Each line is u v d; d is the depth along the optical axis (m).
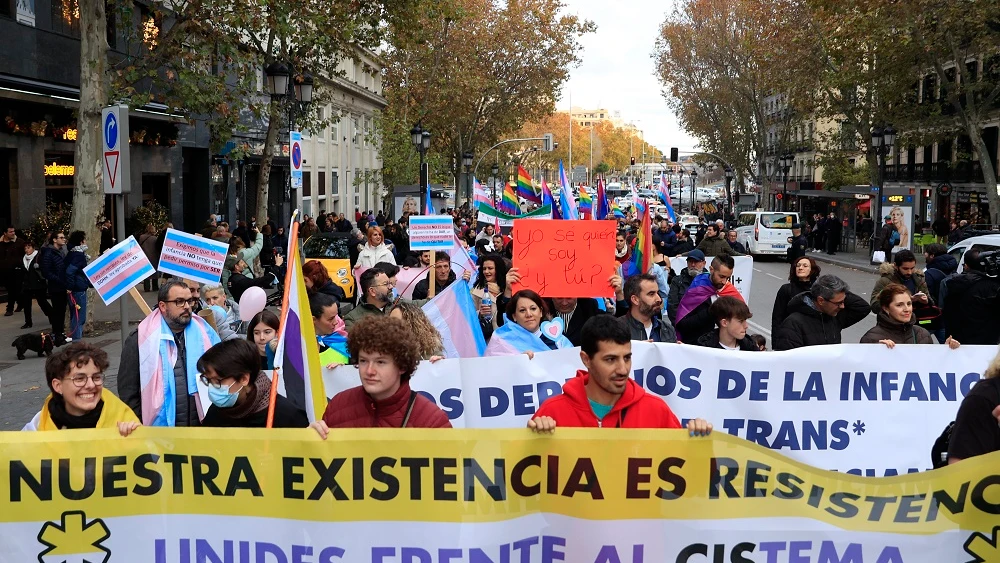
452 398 5.76
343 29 20.97
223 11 18.52
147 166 28.38
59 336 14.98
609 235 7.92
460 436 3.80
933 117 37.25
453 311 7.23
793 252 27.73
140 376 5.73
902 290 6.35
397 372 4.23
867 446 5.75
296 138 15.52
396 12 22.30
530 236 7.95
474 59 50.34
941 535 3.77
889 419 5.75
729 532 3.79
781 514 3.78
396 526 3.83
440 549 3.83
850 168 49.31
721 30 55.47
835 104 38.81
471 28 49.91
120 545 3.87
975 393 3.99
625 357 4.04
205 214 32.81
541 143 113.88
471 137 55.25
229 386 4.45
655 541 3.82
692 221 50.50
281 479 3.83
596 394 4.20
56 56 23.25
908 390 5.74
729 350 5.76
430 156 49.38
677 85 62.19
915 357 5.73
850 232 45.16
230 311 10.21
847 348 5.74
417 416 4.30
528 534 3.84
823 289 6.89
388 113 47.66
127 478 3.85
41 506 3.83
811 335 7.05
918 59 32.09
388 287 7.91
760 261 42.31
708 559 3.81
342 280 18.66
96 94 16.38
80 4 16.30
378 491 3.82
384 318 4.30
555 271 7.97
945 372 5.73
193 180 32.78
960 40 32.31
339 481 3.82
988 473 3.74
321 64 23.45
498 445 3.81
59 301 14.90
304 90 21.25
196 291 8.21
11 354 14.22
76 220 16.39
